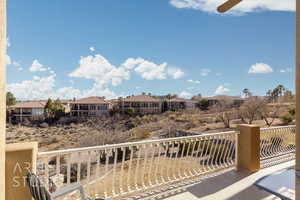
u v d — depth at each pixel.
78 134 16.39
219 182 3.92
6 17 1.46
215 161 4.49
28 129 16.25
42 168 3.00
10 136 15.45
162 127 19.20
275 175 2.72
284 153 5.81
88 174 2.97
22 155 2.21
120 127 17.89
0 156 1.43
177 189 3.63
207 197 3.35
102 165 7.50
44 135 16.09
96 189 3.06
